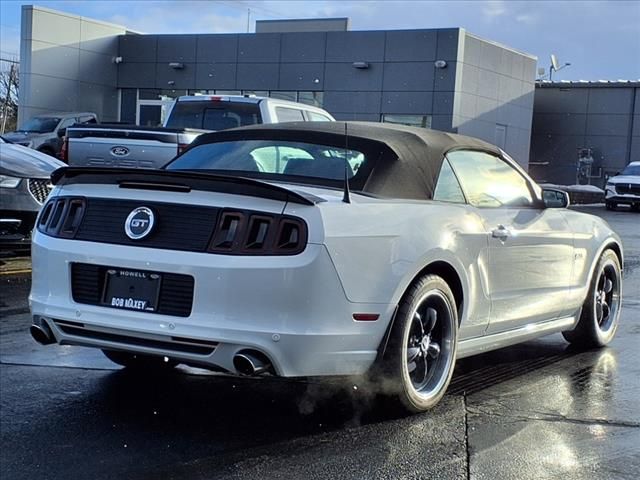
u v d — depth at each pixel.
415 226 4.41
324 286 3.93
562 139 31.09
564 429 4.44
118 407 4.73
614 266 6.65
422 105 28.55
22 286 8.27
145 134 10.50
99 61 32.78
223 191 4.07
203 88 32.16
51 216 4.53
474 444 4.18
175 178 4.13
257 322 3.90
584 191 28.23
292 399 4.92
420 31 28.38
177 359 4.14
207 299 3.95
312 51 30.20
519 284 5.35
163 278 4.07
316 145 5.05
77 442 4.16
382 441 4.21
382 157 4.79
